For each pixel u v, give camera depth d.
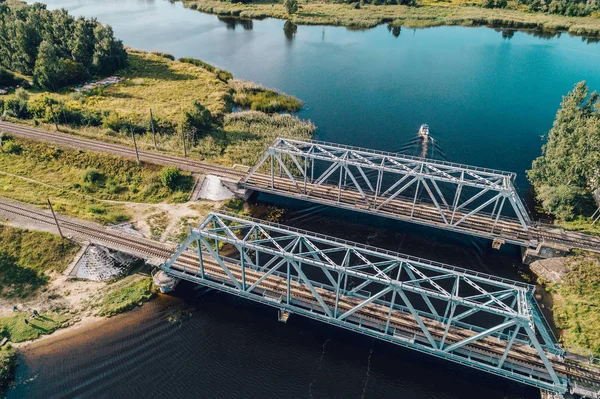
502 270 61.78
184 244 53.34
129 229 66.81
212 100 110.12
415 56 144.88
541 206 73.69
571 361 45.22
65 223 66.25
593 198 70.62
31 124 92.81
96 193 75.69
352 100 112.75
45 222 65.94
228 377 47.06
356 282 59.38
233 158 85.38
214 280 55.56
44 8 149.75
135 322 53.56
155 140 88.25
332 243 48.94
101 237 63.62
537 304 56.34
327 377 47.06
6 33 123.44
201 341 51.16
